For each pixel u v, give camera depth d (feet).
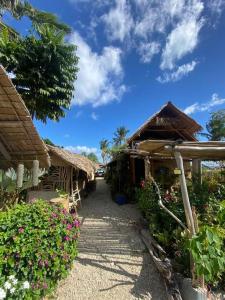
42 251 9.93
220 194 22.41
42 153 12.87
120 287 12.73
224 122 84.38
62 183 30.40
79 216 28.14
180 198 19.67
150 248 16.70
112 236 20.44
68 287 12.66
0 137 11.28
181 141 13.48
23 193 24.43
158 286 12.83
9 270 8.96
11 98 8.36
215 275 12.25
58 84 40.16
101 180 90.74
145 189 25.13
